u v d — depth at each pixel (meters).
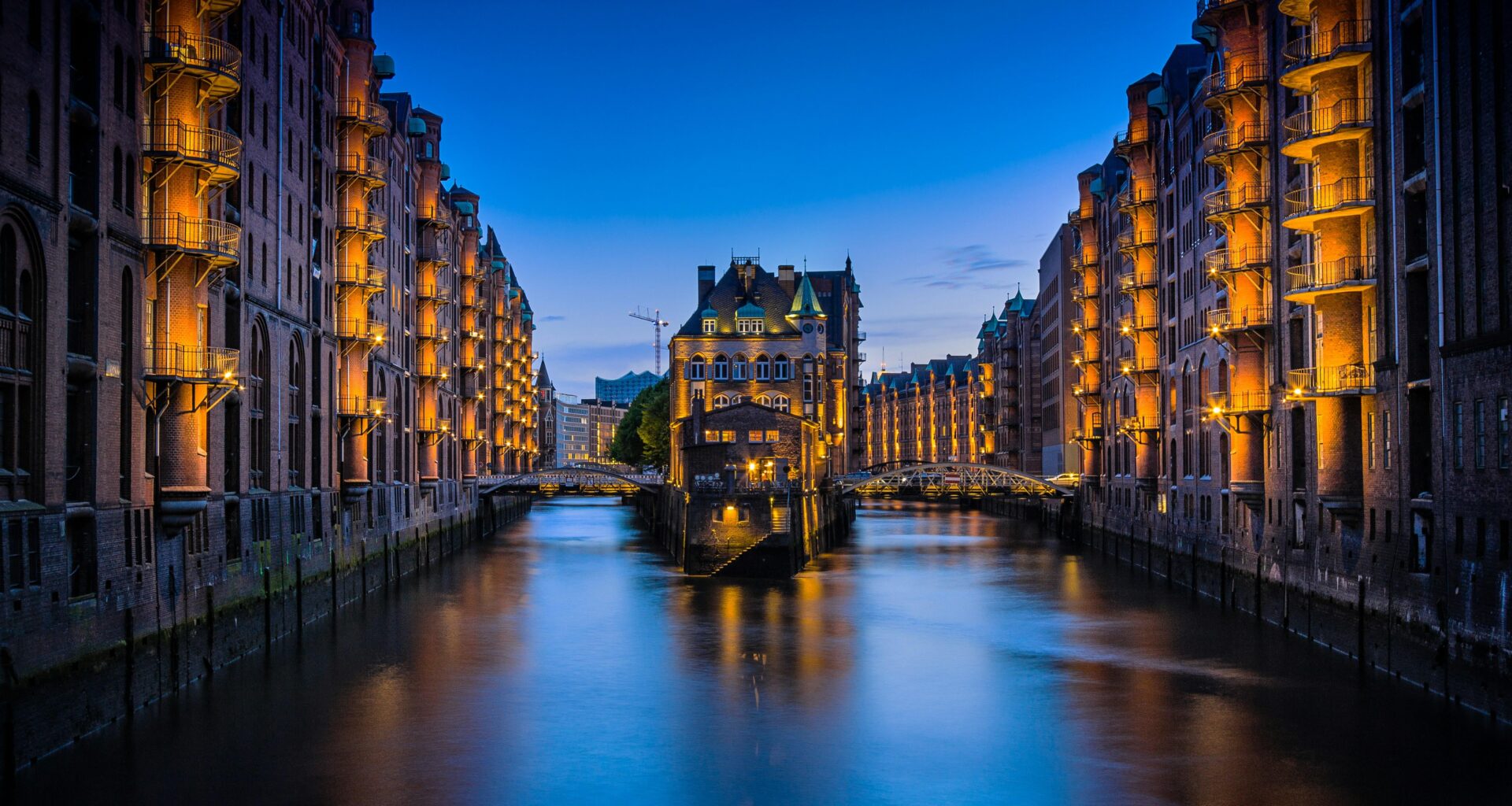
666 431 143.00
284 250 54.59
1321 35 46.56
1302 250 52.56
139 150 39.81
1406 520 41.22
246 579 47.75
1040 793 30.95
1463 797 30.02
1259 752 34.06
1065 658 47.81
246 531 47.97
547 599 65.94
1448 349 37.88
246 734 35.84
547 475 117.00
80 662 33.62
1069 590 69.88
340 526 63.53
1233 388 59.25
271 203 53.00
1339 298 46.06
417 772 32.53
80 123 35.59
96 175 36.16
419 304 89.44
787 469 86.94
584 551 98.00
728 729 37.16
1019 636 53.19
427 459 88.75
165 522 39.94
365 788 31.14
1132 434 84.50
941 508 175.75
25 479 31.75
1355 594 45.62
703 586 72.44
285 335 54.56
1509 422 34.12
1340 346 46.06
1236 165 58.50
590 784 31.73
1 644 29.45
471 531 108.38
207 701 39.53
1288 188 54.47
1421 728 35.44
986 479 131.12
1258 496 57.59
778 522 77.94
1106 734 36.31
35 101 32.78
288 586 53.34
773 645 51.19
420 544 83.69
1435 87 38.97
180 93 41.81
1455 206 37.81
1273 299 56.03
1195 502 70.81
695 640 52.34
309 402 58.19
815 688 42.72
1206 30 68.12
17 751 30.03
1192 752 34.19
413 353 87.19
